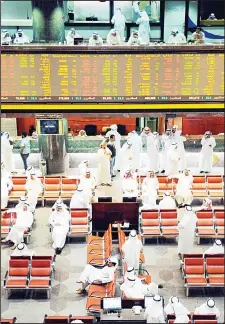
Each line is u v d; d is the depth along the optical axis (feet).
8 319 38.91
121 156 68.49
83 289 45.52
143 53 40.09
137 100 41.24
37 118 49.01
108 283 44.50
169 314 39.86
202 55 40.16
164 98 41.19
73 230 53.01
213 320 38.55
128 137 69.67
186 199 59.77
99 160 64.03
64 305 43.93
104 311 41.42
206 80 40.83
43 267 45.75
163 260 50.57
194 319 38.78
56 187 61.72
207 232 52.65
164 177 62.34
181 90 40.93
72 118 79.25
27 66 40.01
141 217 53.88
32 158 73.97
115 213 53.16
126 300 40.78
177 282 47.29
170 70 40.50
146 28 59.52
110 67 40.32
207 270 45.80
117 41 52.47
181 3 61.67
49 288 44.32
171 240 54.03
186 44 40.24
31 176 58.34
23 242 53.11
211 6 63.52
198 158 74.59
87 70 40.42
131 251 46.21
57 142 66.95
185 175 60.13
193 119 79.82
